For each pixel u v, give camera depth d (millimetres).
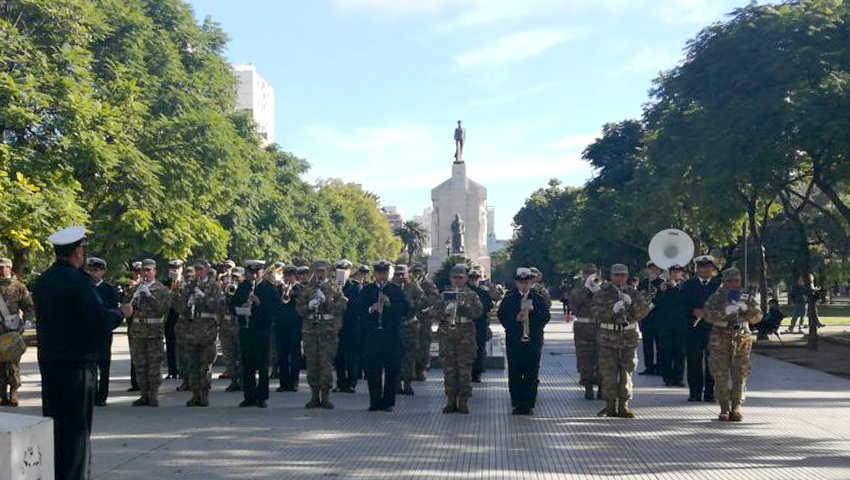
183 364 15445
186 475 8227
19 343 8516
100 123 24156
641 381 16812
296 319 15664
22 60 22453
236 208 41125
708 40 24266
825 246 41500
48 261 31438
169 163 28812
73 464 7062
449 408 12430
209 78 39688
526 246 90500
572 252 57500
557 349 25266
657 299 16078
